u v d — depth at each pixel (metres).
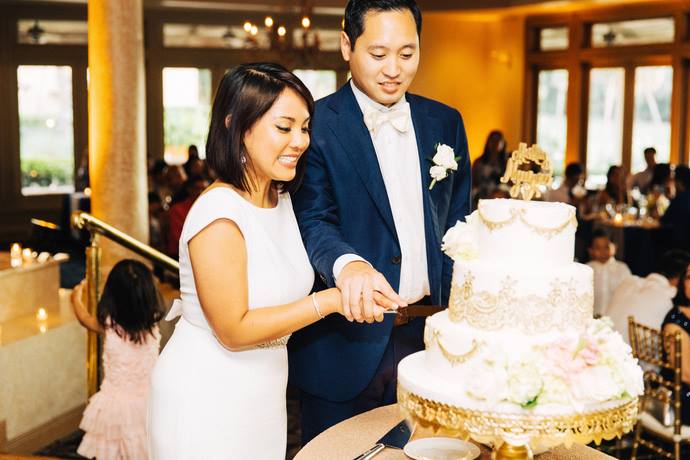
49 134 14.30
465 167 2.93
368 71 2.58
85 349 5.71
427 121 2.84
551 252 1.91
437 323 1.96
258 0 12.98
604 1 12.42
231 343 2.29
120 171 6.20
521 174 2.03
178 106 14.82
